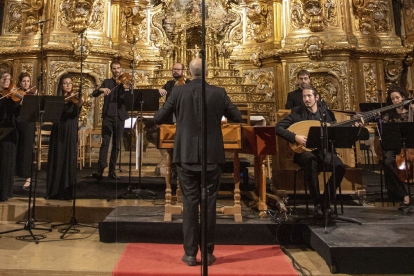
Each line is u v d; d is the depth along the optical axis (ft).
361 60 28.50
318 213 11.78
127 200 15.10
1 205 14.61
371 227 10.82
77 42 27.14
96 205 14.40
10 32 29.99
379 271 9.09
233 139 11.30
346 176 14.11
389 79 28.94
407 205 13.09
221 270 9.34
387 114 14.71
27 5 28.89
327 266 9.67
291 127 12.66
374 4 29.30
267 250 10.98
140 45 30.68
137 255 10.45
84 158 25.02
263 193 12.37
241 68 30.50
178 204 13.84
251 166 25.07
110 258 10.35
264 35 30.37
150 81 29.55
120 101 18.15
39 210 14.52
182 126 9.72
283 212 12.61
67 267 9.65
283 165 14.34
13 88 16.30
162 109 10.05
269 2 29.99
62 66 27.76
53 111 13.19
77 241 11.94
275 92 28.94
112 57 28.84
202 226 6.75
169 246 11.28
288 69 28.30
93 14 28.84
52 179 15.43
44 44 27.76
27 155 17.22
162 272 9.18
